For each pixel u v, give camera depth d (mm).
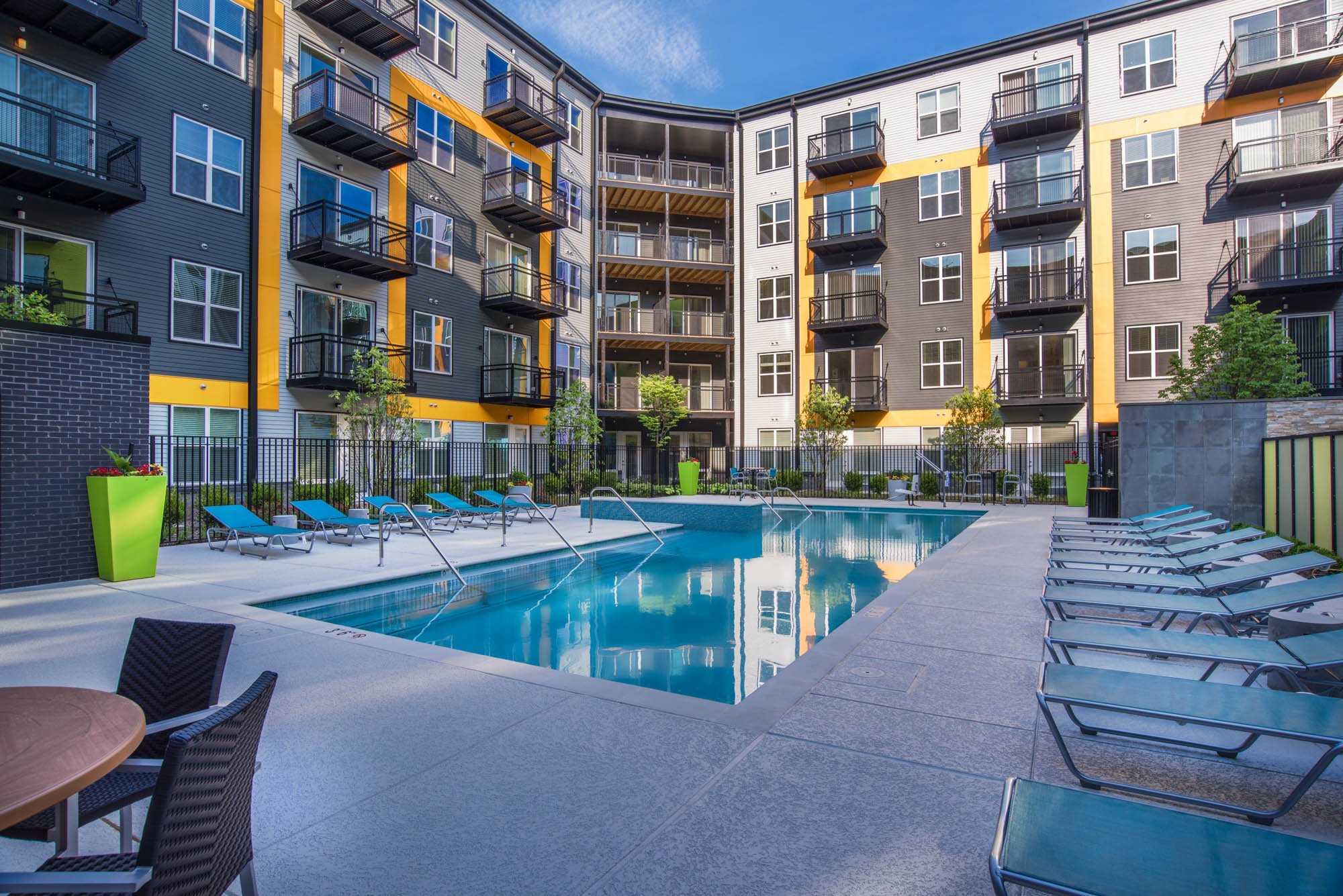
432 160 18266
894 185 22812
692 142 26719
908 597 5961
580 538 11281
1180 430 10453
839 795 2521
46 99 11484
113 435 7508
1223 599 4164
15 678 3982
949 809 2410
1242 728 2199
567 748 2969
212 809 1451
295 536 10352
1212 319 18453
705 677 4766
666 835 2266
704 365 27156
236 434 13812
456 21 19031
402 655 4434
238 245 13953
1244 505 10047
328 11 15086
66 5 10836
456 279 18938
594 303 24188
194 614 5625
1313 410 9695
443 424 18516
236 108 13977
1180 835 1545
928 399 22125
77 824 1820
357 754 2918
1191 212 18797
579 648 5531
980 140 21547
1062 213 19859
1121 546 7945
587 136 24078
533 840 2244
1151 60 19391
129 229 12352
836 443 22391
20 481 6805
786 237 24750
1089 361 19844
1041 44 20719
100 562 7273
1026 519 13930
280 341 14570
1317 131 16516
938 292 22047
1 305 9586
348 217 15992
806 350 24125
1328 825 2328
